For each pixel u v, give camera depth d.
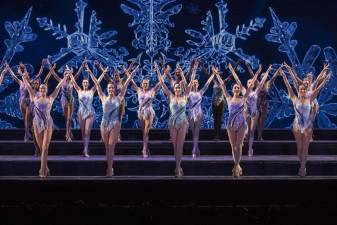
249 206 13.14
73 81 15.33
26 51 20.33
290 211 13.11
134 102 19.98
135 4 20.39
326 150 16.28
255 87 16.16
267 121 20.14
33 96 13.89
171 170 14.27
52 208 13.06
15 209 13.06
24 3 20.30
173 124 13.54
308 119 13.69
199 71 20.16
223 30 20.31
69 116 16.25
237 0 20.50
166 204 13.11
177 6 20.39
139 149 15.99
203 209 13.09
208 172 14.29
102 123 13.60
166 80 19.73
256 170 14.34
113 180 13.11
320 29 20.55
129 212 13.07
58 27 20.22
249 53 20.52
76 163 14.24
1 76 16.00
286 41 20.52
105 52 20.19
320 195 13.14
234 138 13.55
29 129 16.27
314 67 20.55
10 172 14.26
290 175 14.31
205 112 20.02
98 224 13.06
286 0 20.52
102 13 20.38
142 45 20.22
